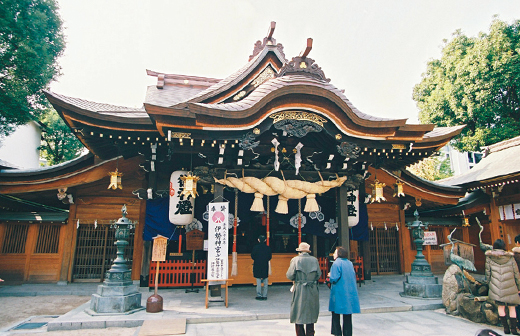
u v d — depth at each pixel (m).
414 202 13.95
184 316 6.67
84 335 5.78
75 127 8.53
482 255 14.33
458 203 14.53
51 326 6.08
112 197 11.21
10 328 6.38
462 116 20.31
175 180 9.30
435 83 22.72
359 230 11.14
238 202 10.06
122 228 7.41
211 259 7.70
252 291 9.68
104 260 11.14
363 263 11.73
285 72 8.86
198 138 7.92
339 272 5.20
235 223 8.99
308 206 9.41
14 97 13.86
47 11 14.63
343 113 8.42
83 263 11.11
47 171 10.41
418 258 9.07
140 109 10.55
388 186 13.31
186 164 9.84
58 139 25.17
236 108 7.98
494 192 13.60
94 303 6.89
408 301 8.16
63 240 11.13
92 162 11.04
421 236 9.16
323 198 10.57
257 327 6.21
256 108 7.82
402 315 7.18
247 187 8.97
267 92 8.12
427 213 16.02
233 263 8.70
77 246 11.16
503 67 18.03
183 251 11.68
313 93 8.09
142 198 10.33
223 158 8.88
